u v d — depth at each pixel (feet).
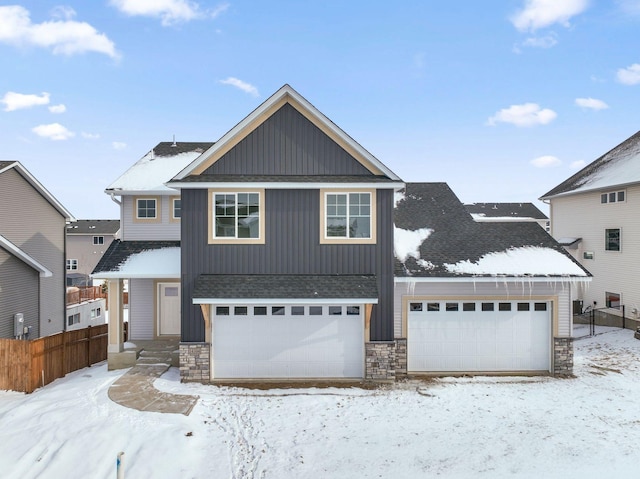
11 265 59.21
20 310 61.36
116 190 54.90
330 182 42.19
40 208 72.02
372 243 43.09
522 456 28.78
